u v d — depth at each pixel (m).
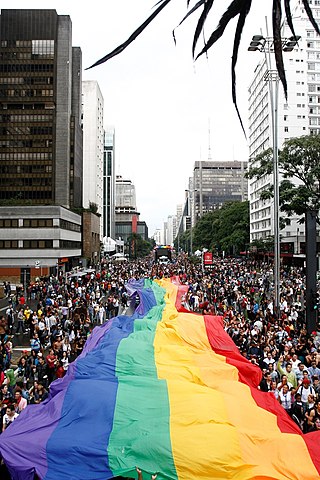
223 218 132.50
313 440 9.17
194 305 34.66
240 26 2.26
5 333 24.77
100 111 134.62
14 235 67.31
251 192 122.44
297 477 8.18
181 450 8.34
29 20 99.44
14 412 12.09
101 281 52.47
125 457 8.43
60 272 65.12
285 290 40.22
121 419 9.30
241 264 93.94
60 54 99.50
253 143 122.12
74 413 9.64
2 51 99.31
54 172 98.44
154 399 10.16
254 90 119.31
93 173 123.50
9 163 98.62
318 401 13.66
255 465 8.21
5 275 62.25
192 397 10.16
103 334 17.77
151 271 67.69
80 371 12.71
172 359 13.85
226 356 15.60
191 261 98.81
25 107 99.19
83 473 8.38
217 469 8.13
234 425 9.35
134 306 34.88
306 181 50.75
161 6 2.19
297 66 100.81
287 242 90.69
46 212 67.50
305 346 18.83
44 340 24.16
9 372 16.11
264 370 16.27
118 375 12.39
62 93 99.25
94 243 104.06
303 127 100.81
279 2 2.34
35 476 8.61
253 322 25.48
